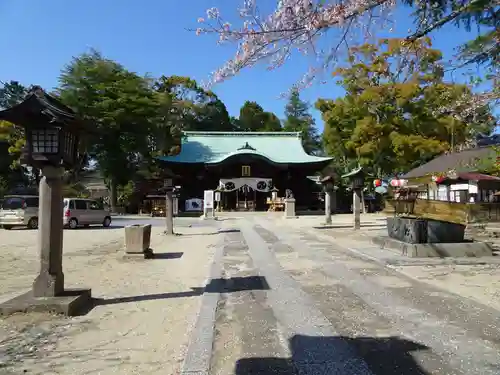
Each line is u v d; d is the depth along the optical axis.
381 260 9.08
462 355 3.89
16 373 3.61
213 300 6.00
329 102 38.16
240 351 4.07
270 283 7.17
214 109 61.44
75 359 3.92
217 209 40.91
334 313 5.30
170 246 13.02
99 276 8.01
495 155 11.17
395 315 5.18
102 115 37.50
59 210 5.72
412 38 5.33
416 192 13.84
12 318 5.10
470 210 20.08
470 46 5.46
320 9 4.34
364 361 3.79
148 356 4.00
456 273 7.70
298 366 3.71
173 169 43.84
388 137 32.22
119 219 30.58
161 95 44.97
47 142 5.38
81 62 38.94
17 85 47.31
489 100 6.48
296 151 47.94
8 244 13.77
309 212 38.19
